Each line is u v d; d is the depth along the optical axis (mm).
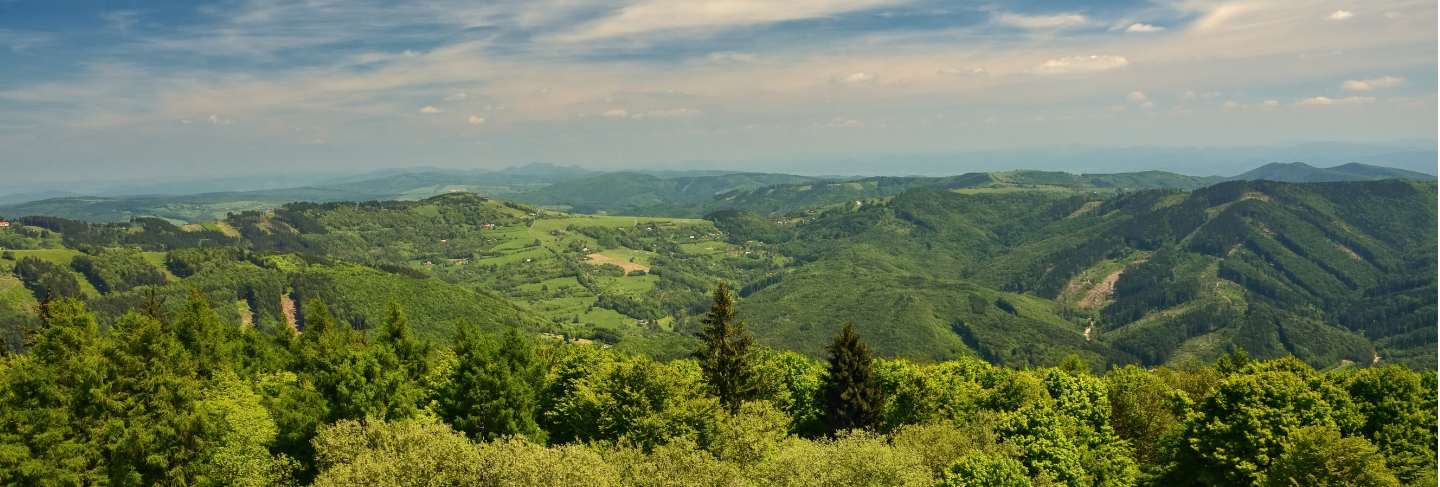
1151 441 73875
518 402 70625
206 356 83750
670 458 51188
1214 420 59969
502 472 44094
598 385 71938
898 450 57500
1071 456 56656
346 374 65938
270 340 110625
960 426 70875
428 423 55062
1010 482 51250
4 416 54188
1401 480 57094
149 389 60906
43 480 52281
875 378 82250
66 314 78688
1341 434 60031
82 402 58375
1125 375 86750
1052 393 79312
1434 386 63219
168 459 58688
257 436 61781
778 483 51219
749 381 80812
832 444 56719
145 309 96688
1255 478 55219
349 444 51531
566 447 49781
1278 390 59000
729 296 81938
